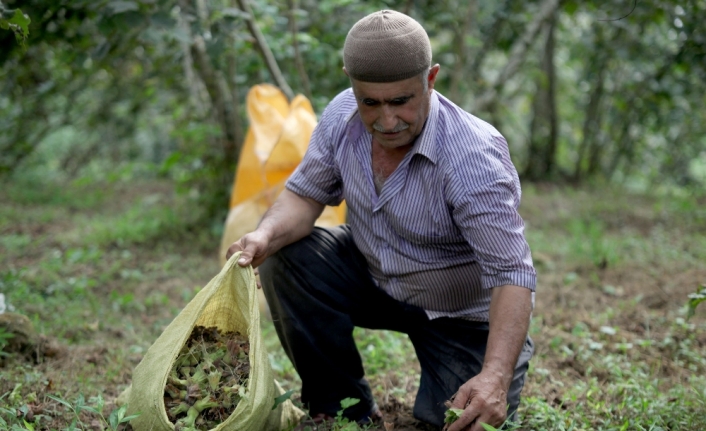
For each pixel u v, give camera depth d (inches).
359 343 154.3
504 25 341.7
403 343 156.3
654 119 408.2
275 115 186.9
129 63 339.3
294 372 141.8
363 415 118.4
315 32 261.1
